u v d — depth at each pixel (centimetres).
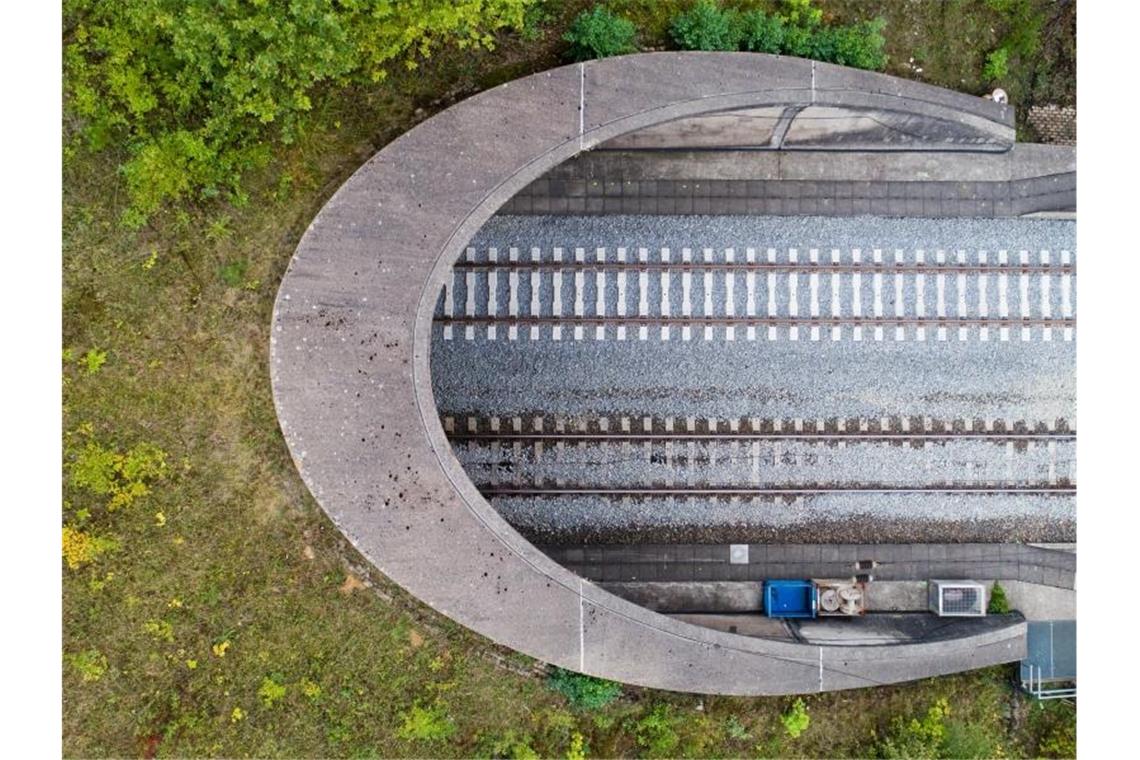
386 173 1318
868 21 1465
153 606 1338
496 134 1327
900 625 1524
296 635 1358
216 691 1345
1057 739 1510
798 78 1380
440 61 1374
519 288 1551
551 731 1397
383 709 1368
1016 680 1529
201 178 1305
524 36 1387
